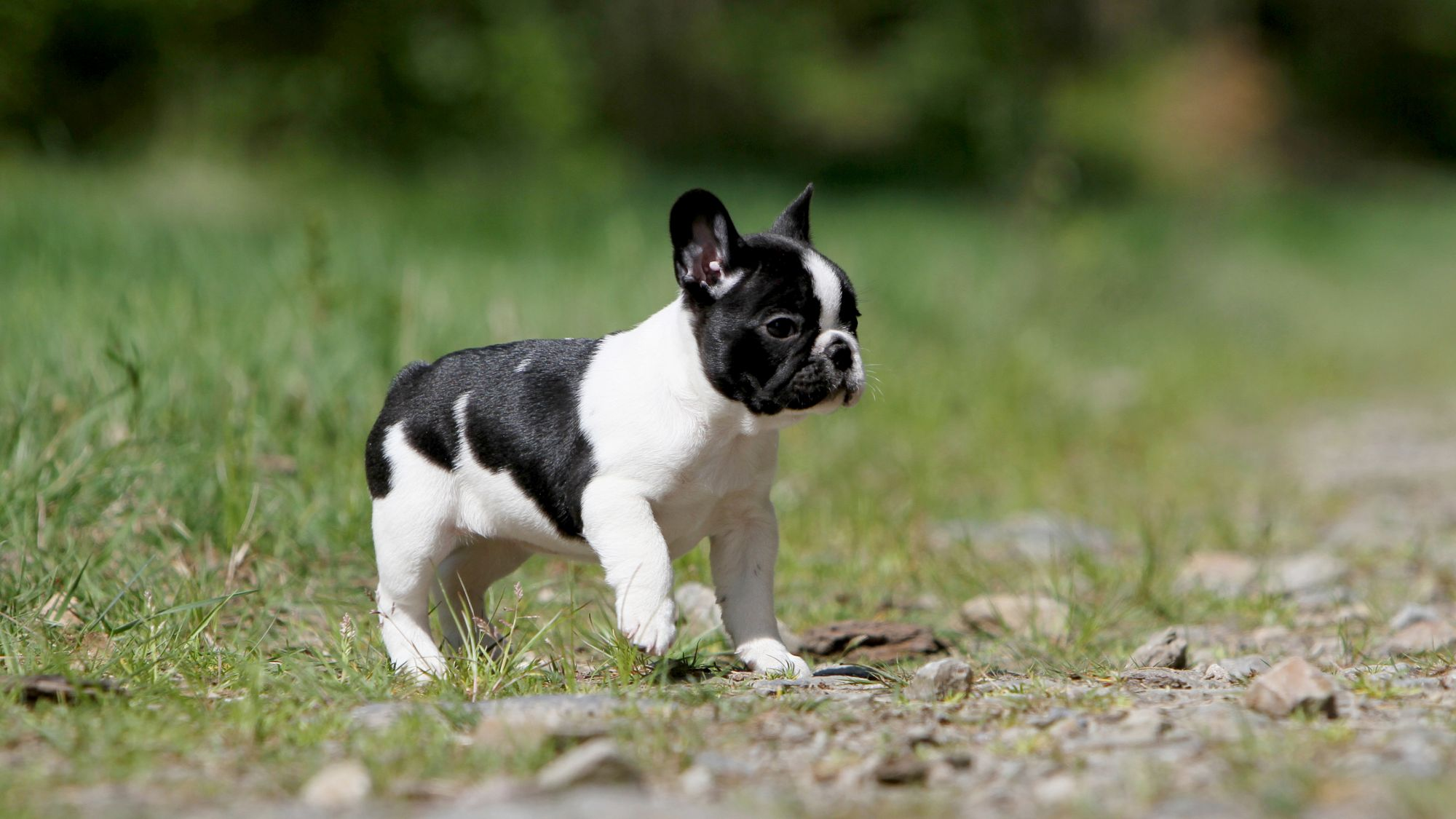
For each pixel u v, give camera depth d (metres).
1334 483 15.48
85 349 10.53
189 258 15.34
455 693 6.36
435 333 12.34
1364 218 50.47
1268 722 5.52
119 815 4.44
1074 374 20.86
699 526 7.09
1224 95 65.81
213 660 6.79
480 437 6.99
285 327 11.94
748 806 4.46
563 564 9.58
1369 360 27.89
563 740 5.17
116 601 7.35
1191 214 45.91
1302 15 74.12
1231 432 19.64
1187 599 9.74
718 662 7.45
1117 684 6.68
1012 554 11.36
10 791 4.71
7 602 7.39
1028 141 40.81
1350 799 4.36
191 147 32.28
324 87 35.19
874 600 9.66
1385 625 8.92
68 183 24.02
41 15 31.75
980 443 15.76
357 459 10.06
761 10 62.44
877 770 4.85
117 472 8.85
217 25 35.03
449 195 31.45
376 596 7.73
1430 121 72.81
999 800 4.63
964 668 6.28
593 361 7.02
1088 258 26.66
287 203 27.33
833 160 56.25
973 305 22.89
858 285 21.50
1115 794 4.60
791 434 14.09
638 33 57.09
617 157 44.41
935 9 60.31
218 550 8.70
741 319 6.66
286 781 4.88
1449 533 12.53
